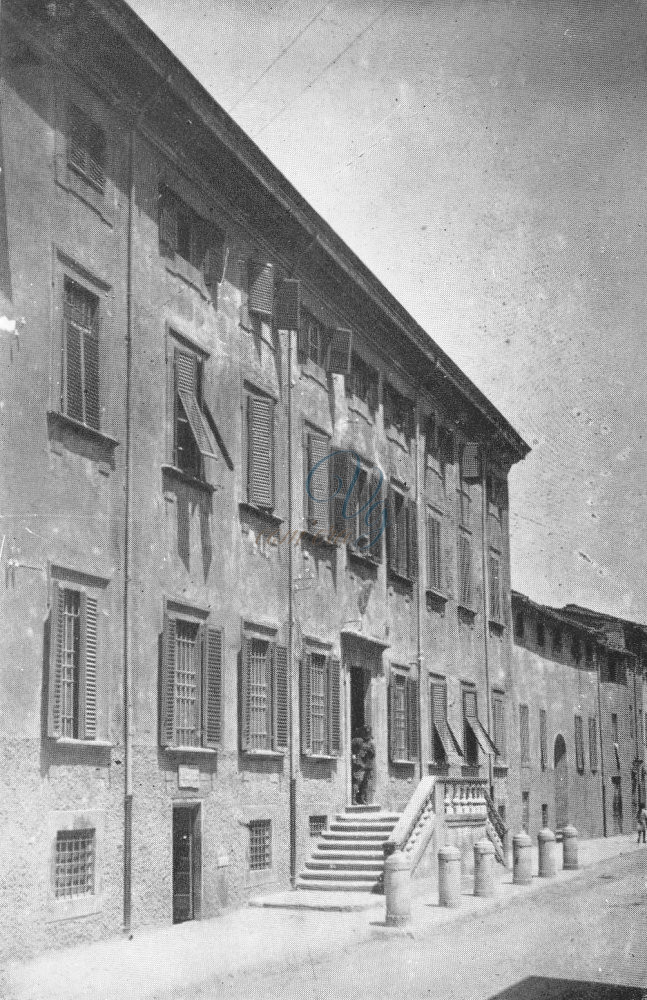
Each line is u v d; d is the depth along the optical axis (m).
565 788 54.72
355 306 30.12
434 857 26.88
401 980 14.41
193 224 22.42
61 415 17.41
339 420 29.41
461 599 38.75
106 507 18.73
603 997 12.95
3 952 15.41
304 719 25.91
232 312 23.86
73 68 18.45
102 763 18.11
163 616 20.16
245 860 22.83
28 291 17.00
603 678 62.44
